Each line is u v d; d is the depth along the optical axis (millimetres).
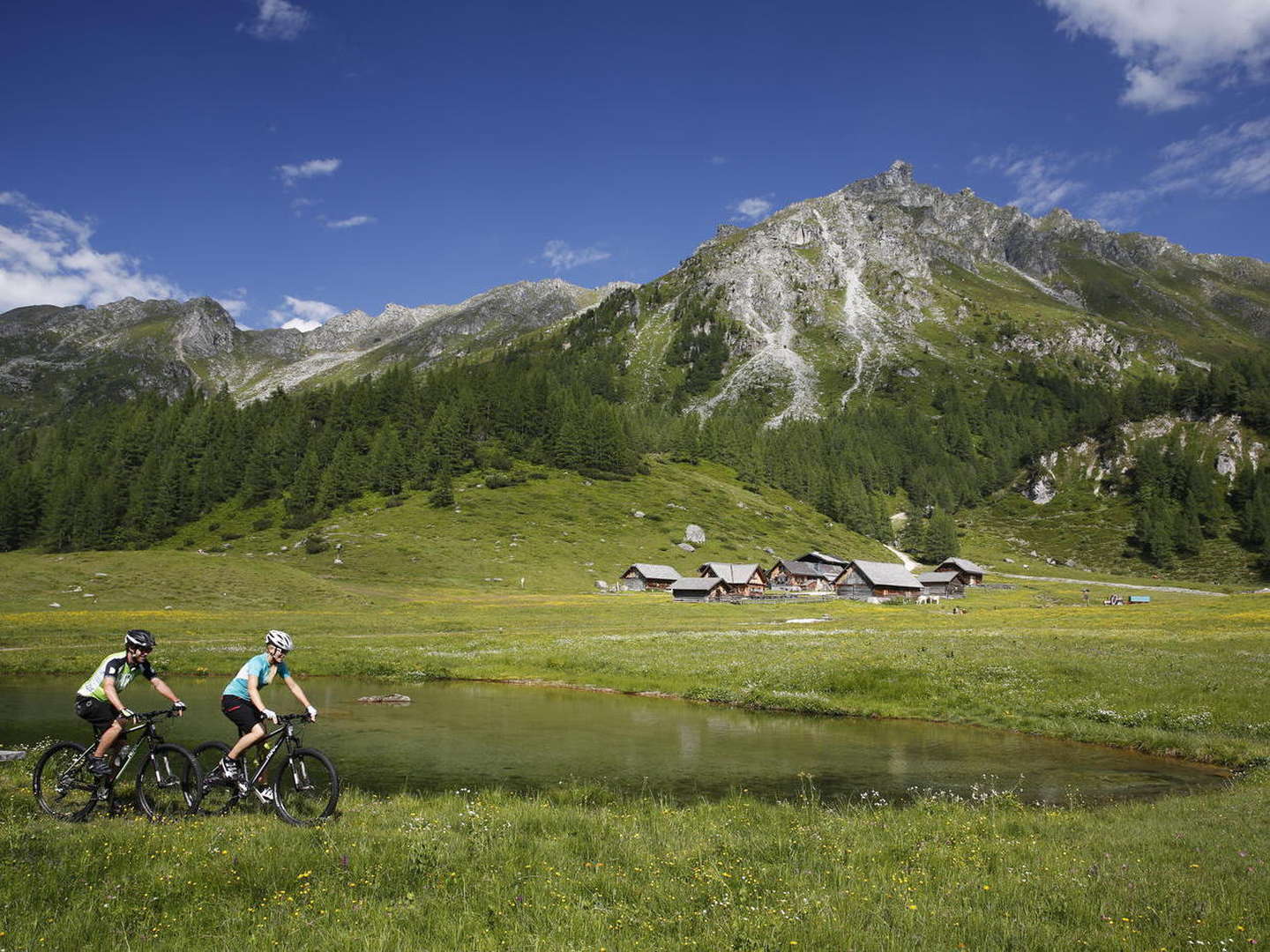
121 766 12258
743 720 31125
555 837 11672
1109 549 199250
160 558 93188
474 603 97000
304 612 80125
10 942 6688
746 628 72562
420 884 8883
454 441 184750
